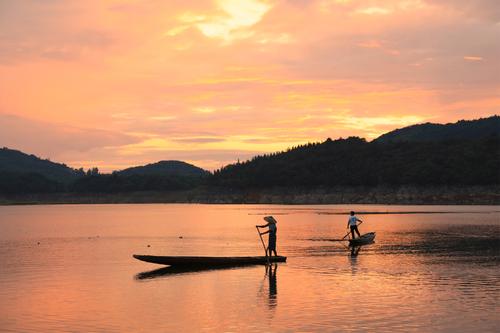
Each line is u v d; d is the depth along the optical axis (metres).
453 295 21.30
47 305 20.12
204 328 16.78
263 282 24.81
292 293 22.03
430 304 19.72
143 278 26.47
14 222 93.62
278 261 32.03
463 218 90.19
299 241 46.91
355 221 44.66
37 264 32.09
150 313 18.75
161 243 47.28
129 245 45.50
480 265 29.80
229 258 31.03
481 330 16.27
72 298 21.42
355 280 25.02
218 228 71.00
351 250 38.69
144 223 87.06
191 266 30.62
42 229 71.62
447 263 30.75
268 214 123.31
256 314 18.47
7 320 17.91
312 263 31.27
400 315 18.11
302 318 17.86
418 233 55.28
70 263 32.53
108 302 20.61
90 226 78.81
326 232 58.75
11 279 26.28
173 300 20.94
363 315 18.16
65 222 92.88
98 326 17.12
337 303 20.03
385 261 31.84
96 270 29.33
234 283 24.66
